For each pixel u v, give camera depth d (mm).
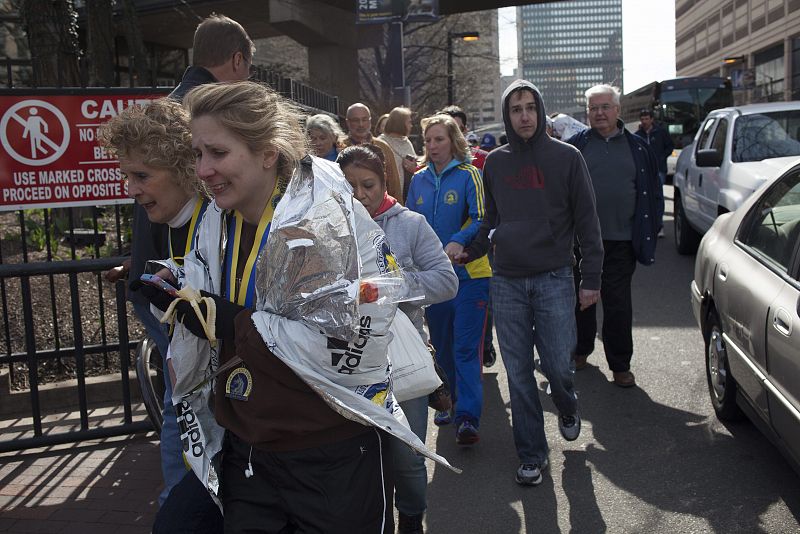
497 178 4352
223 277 2268
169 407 3141
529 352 4359
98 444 4844
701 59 79500
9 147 5328
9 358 5562
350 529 2180
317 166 2150
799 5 50312
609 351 5867
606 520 3902
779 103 10281
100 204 5512
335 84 29781
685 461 4539
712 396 5238
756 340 4168
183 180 2553
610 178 5695
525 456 4328
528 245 4227
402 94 25797
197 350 2238
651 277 10078
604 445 4836
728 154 9555
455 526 3914
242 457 2219
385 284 2115
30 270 4500
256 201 2213
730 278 4766
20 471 4469
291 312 2053
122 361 4820
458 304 4836
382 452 2271
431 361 2719
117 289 4754
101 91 5422
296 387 2121
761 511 3918
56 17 8969
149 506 4016
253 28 29719
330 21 28000
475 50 40312
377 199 3541
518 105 4199
